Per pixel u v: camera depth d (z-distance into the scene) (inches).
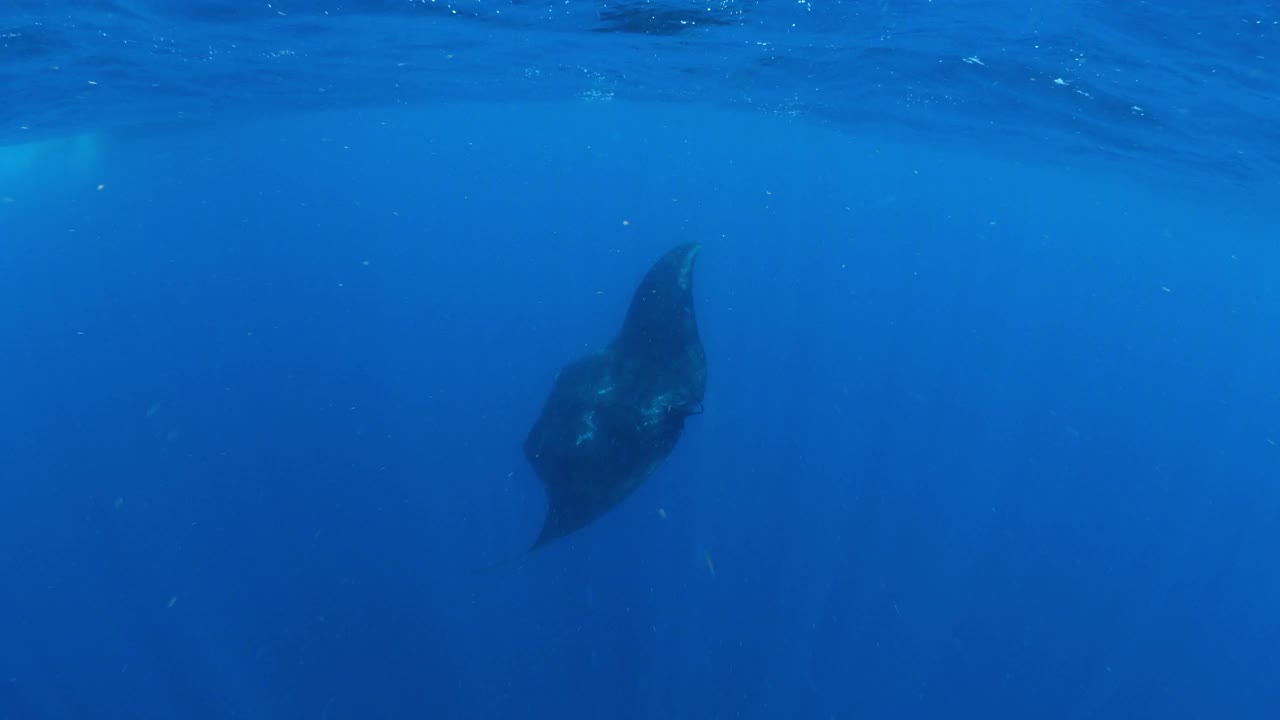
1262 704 745.6
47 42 565.3
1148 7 426.3
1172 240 1958.7
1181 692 733.9
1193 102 593.9
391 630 674.8
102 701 622.5
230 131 1416.1
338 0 518.0
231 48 649.0
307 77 837.2
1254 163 773.9
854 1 490.6
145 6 504.7
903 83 737.0
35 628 720.3
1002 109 783.1
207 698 617.3
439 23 583.2
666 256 504.7
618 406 430.3
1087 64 555.8
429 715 596.1
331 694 613.0
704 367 433.7
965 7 474.3
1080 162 1086.4
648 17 565.3
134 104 926.4
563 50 697.6
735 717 599.5
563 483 408.2
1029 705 669.3
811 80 781.9
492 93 1063.6
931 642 708.7
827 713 615.2
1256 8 399.2
